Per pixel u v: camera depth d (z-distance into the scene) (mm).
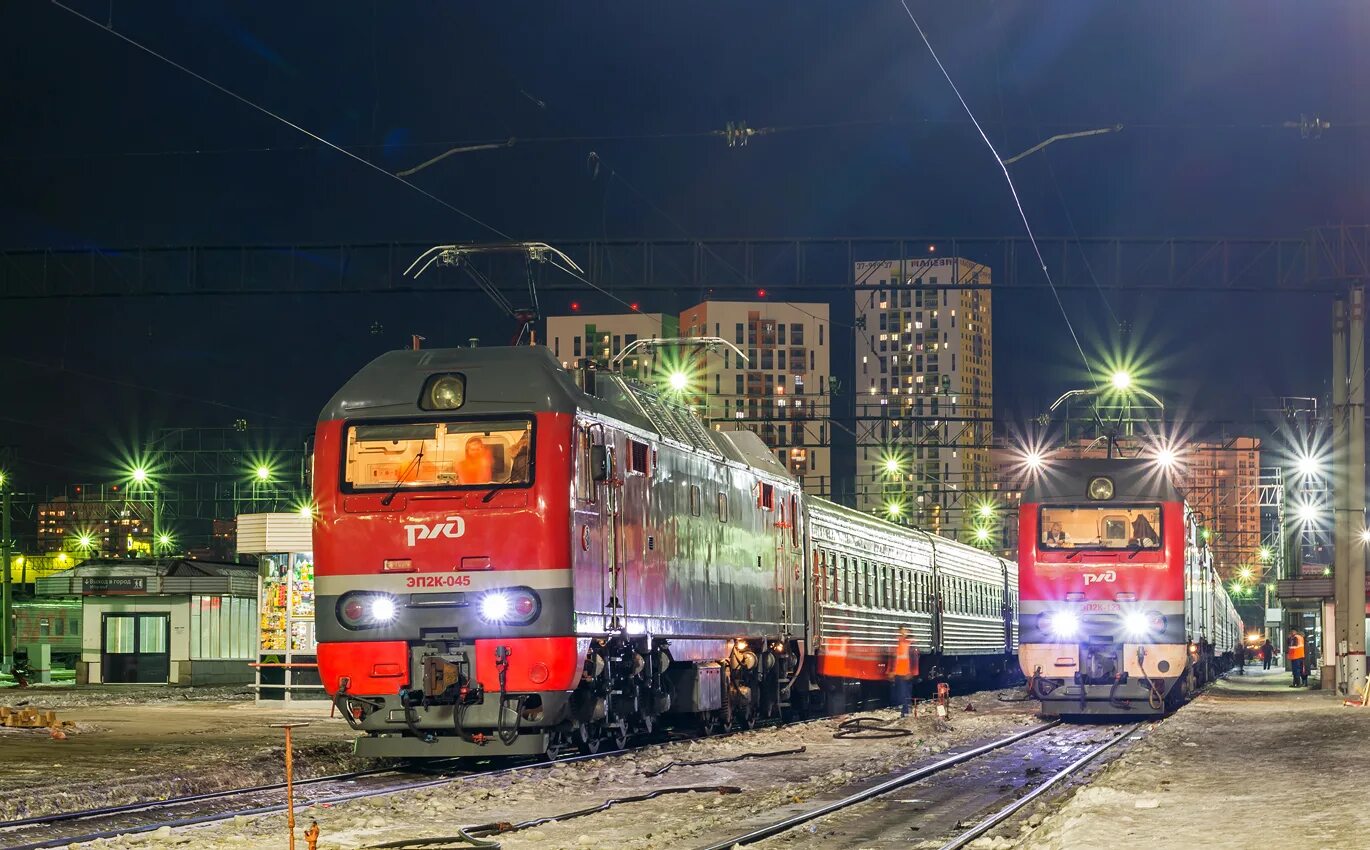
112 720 28219
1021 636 30688
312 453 20734
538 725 19625
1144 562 30188
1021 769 21266
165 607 46094
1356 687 37094
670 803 17078
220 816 15570
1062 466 30938
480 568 19547
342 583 19938
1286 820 12727
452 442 19922
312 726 26828
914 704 39969
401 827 14812
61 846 13461
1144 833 12367
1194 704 34531
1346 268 35688
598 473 20516
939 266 196250
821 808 16047
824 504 34250
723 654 26344
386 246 35656
